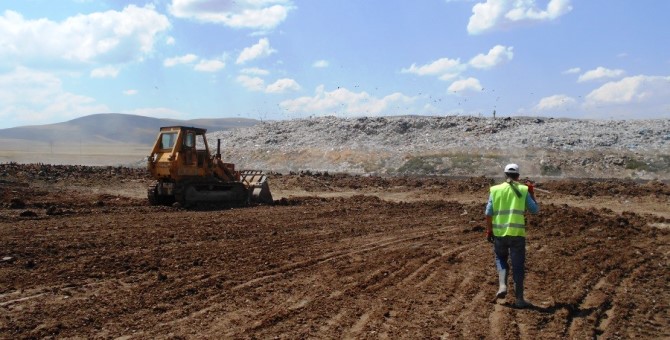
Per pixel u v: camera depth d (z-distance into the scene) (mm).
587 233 14734
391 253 12031
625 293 9133
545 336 7090
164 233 13797
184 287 9000
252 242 13039
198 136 21156
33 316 7480
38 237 12734
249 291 8906
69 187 26828
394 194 26891
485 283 9586
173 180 19781
